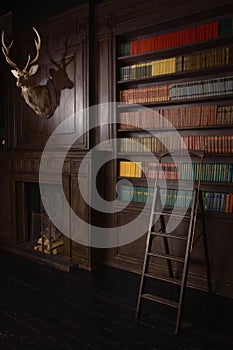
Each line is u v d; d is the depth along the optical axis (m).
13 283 3.14
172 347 2.11
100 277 3.30
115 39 3.41
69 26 3.68
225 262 2.89
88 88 3.55
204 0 2.84
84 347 2.10
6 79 4.44
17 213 4.34
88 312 2.56
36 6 4.31
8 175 4.38
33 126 4.16
